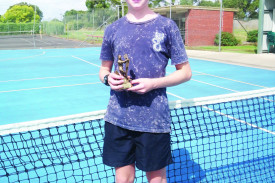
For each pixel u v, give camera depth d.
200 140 4.77
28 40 38.56
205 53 20.80
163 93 2.02
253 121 5.77
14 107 7.46
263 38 19.36
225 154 4.30
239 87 9.62
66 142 4.71
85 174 3.80
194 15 26.58
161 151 2.00
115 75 1.83
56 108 7.34
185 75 1.97
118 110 2.01
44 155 4.25
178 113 6.18
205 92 8.98
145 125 1.95
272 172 3.79
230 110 6.46
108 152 2.08
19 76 12.23
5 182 3.58
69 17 42.59
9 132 2.25
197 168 3.88
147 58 1.88
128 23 1.96
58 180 3.66
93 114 2.54
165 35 1.89
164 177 2.18
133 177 2.16
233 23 28.55
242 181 3.56
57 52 23.20
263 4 18.70
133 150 2.07
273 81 10.53
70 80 11.22
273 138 4.93
